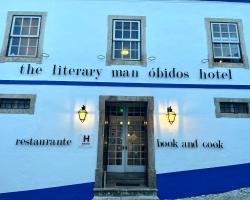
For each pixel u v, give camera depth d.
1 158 7.16
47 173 7.14
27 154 7.23
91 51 8.06
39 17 8.30
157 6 8.53
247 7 8.73
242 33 8.51
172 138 7.51
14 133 7.34
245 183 7.34
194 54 8.20
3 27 8.15
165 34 8.32
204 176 7.32
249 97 7.93
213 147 7.51
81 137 7.39
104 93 7.75
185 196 7.17
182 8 8.55
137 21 8.44
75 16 8.31
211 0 8.70
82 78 7.83
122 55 8.20
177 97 7.82
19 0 8.38
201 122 7.67
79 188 7.08
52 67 7.88
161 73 7.99
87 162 7.24
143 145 7.99
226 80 8.04
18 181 7.06
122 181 7.64
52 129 7.42
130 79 7.90
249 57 8.31
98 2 8.47
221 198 6.96
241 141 7.57
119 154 7.93
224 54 8.39
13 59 7.88
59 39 8.10
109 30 8.27
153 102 7.75
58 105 7.60
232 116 7.74
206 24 8.48
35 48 8.11
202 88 7.93
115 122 8.11
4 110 7.46
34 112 7.50
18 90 7.65
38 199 6.99
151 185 7.17
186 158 7.40
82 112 7.51
